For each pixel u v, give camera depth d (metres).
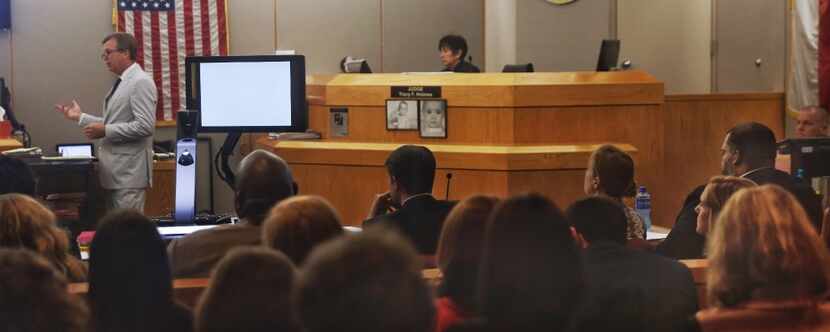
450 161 6.41
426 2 9.59
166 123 9.12
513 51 9.03
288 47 9.38
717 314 2.54
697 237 4.25
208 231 3.65
